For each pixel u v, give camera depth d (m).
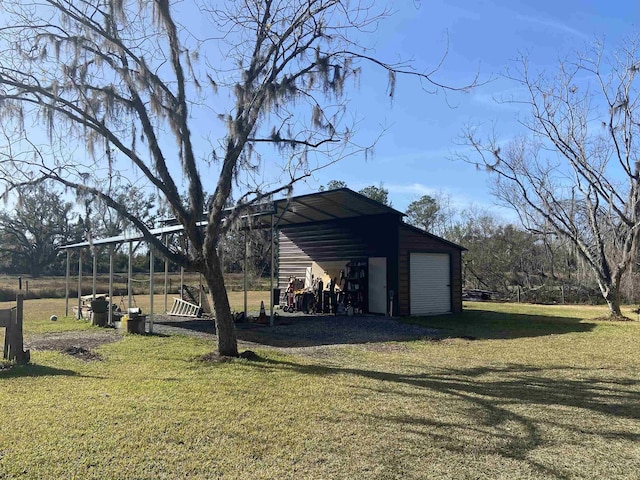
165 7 7.07
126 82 7.18
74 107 6.91
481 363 7.86
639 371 7.26
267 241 17.00
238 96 7.64
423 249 16.36
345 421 4.71
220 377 6.51
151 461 3.74
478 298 26.67
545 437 4.35
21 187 6.99
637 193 14.77
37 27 6.94
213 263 7.77
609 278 15.57
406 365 7.64
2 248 40.81
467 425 4.64
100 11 7.10
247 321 13.69
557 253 25.59
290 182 7.80
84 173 7.26
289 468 3.65
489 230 28.58
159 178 7.48
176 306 16.44
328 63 7.72
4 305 22.28
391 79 7.80
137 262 40.00
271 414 4.89
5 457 3.77
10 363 7.41
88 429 4.39
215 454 3.89
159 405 5.15
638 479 3.52
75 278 36.88
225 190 7.40
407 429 4.51
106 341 9.94
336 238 17.62
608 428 4.61
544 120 16.23
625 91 14.88
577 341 10.47
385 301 15.81
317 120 7.83
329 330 12.09
